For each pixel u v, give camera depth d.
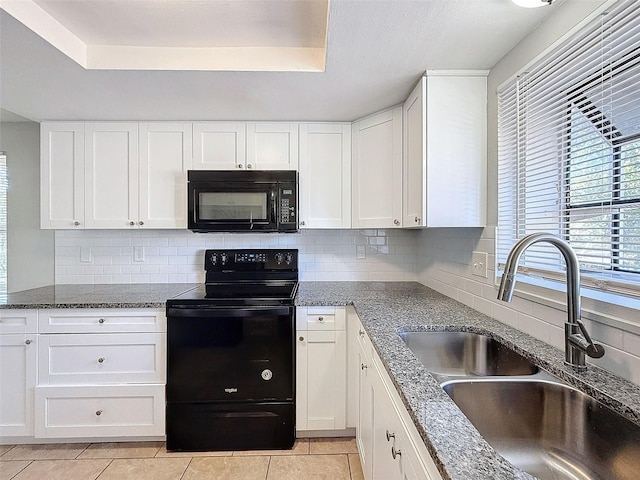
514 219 1.45
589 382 0.90
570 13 1.10
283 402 1.95
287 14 1.41
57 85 1.79
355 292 2.27
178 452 1.93
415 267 2.70
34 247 2.64
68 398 1.96
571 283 0.98
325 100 2.00
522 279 1.35
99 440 2.01
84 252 2.63
